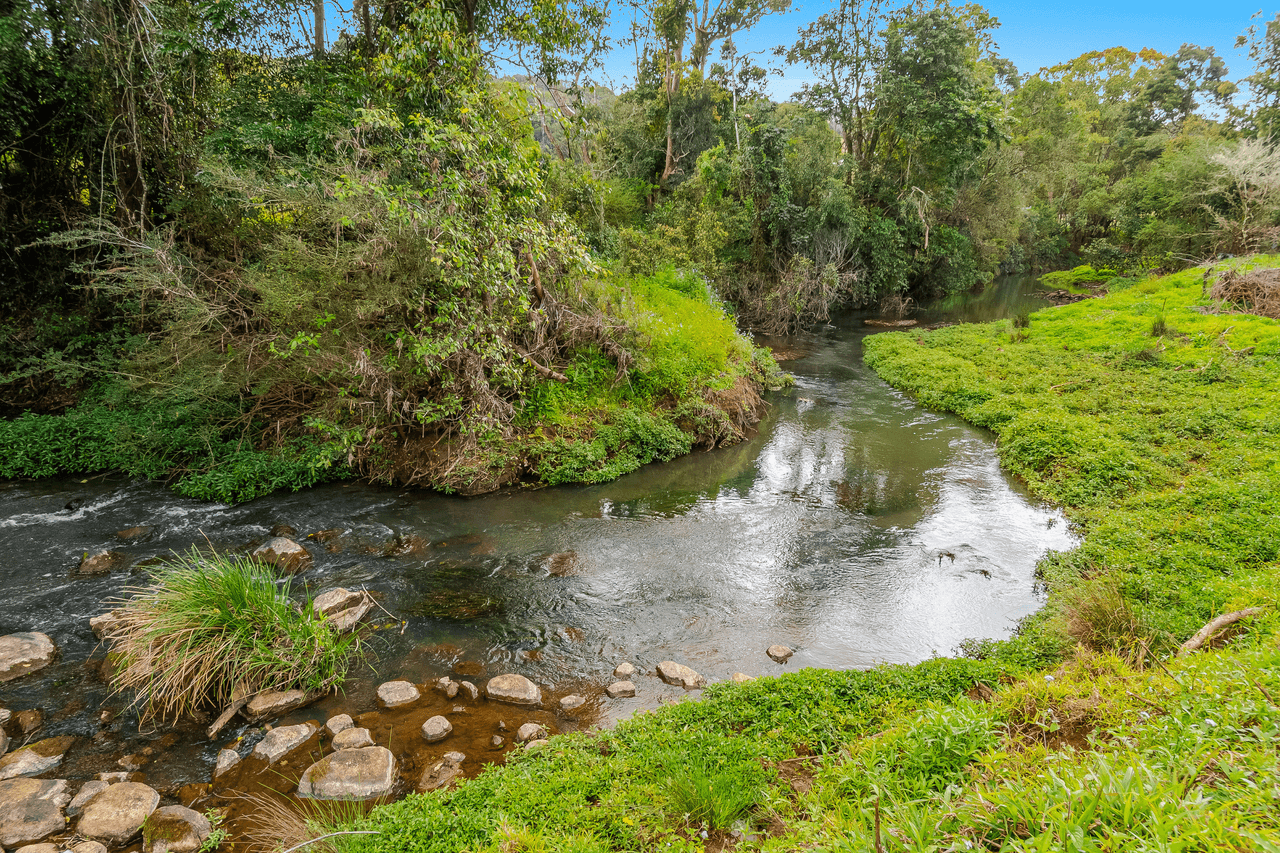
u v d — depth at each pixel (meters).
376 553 8.65
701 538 9.42
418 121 10.09
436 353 9.80
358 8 13.07
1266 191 30.03
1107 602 6.32
